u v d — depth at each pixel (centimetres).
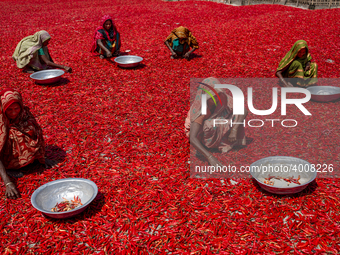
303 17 1388
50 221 338
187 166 426
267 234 311
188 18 1553
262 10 1712
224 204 355
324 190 369
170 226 329
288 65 679
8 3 2427
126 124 543
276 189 347
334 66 809
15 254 301
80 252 301
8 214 350
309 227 316
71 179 362
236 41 1074
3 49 1041
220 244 301
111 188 386
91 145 483
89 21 1549
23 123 400
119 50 939
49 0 2584
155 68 837
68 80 758
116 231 324
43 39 766
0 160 380
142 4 2170
